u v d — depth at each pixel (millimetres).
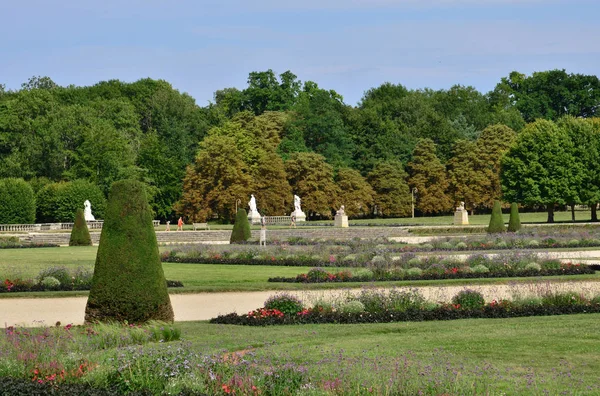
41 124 98000
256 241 56469
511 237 54875
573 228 69938
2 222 83750
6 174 94562
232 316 23547
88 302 21609
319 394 13750
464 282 32062
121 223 21625
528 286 28078
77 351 16719
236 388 14148
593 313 24281
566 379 15336
